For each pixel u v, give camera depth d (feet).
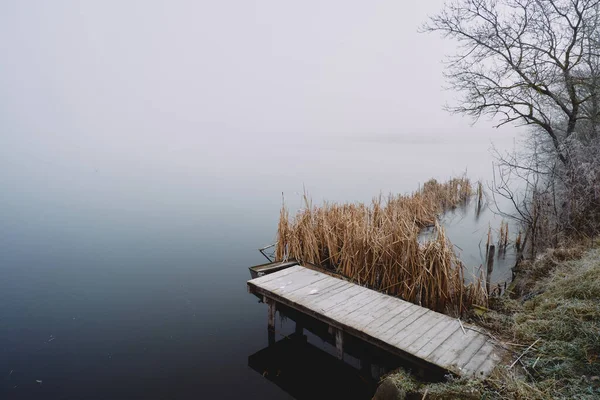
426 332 17.67
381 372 20.13
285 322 25.98
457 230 51.60
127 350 22.58
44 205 69.97
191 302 29.66
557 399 11.99
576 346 14.05
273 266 31.45
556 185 35.22
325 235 33.12
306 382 19.48
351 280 27.86
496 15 33.53
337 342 19.54
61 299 30.35
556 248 27.07
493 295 26.08
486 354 15.69
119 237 49.83
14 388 18.99
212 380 19.66
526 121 35.58
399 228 27.30
